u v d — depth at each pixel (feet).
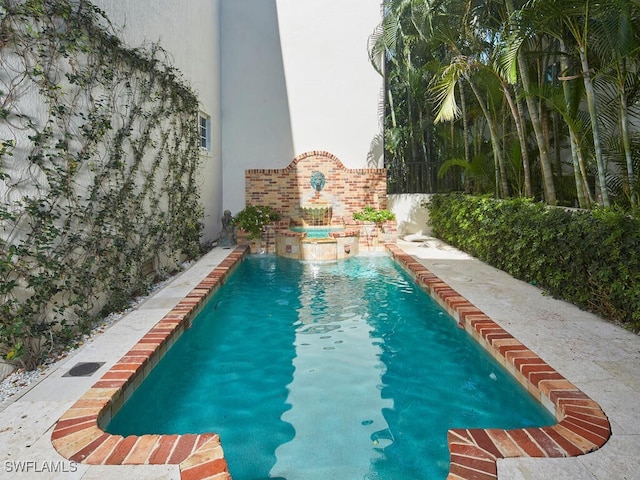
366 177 37.04
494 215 23.45
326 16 37.22
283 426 10.27
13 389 10.43
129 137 19.17
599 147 17.65
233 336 16.31
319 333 16.56
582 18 18.20
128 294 18.03
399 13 28.48
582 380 10.19
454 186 39.81
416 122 41.63
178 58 26.07
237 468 8.68
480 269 23.85
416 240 35.40
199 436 8.42
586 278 15.53
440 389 12.09
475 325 14.16
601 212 15.25
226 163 37.50
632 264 13.17
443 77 24.85
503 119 29.71
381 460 8.93
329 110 37.50
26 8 12.07
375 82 37.50
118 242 17.44
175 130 25.23
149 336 13.69
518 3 22.15
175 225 25.00
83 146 15.08
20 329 11.15
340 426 10.25
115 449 7.91
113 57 17.43
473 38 26.84
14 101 11.78
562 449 7.75
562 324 14.23
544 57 25.43
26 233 12.23
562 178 26.45
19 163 11.99
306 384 12.43
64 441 8.11
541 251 18.65
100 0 16.58
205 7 32.24
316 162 36.76
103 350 12.66
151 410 11.07
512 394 11.51
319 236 32.89
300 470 8.62
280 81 37.37
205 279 22.00
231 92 37.37
